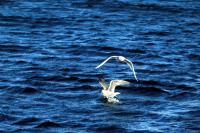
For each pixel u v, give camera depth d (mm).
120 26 158250
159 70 121000
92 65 124000
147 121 92750
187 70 121438
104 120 92812
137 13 170625
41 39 144375
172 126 91062
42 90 105875
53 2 180375
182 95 104688
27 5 175875
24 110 96062
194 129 90000
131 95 104375
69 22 160625
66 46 138375
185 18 167250
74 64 124125
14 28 153625
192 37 150250
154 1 182500
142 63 126438
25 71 117312
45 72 117000
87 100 101312
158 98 103188
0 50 133250
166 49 138375
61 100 101125
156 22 163000
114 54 133750
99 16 167000
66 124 91062
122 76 116938
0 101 99750
